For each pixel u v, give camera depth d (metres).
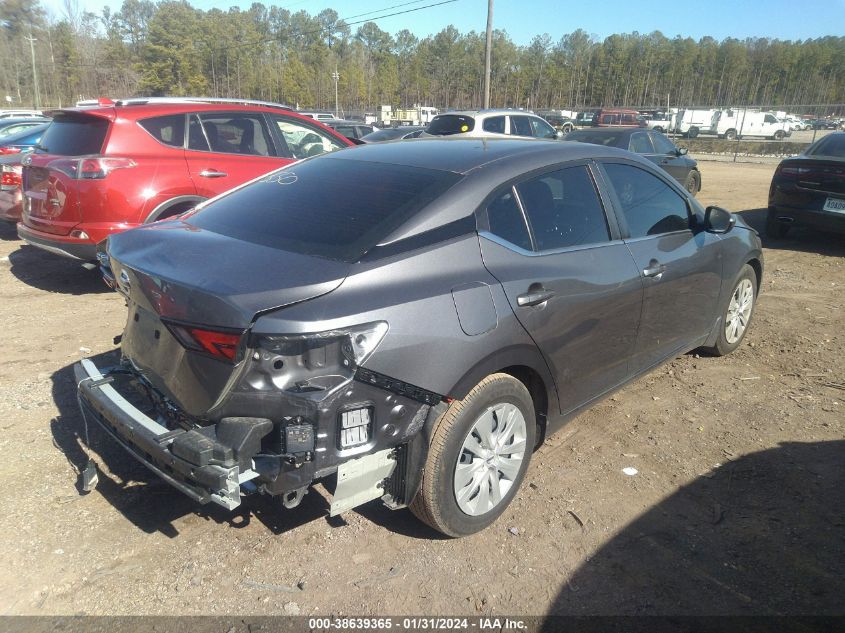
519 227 3.18
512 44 100.62
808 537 3.07
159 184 6.29
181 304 2.54
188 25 73.75
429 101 99.38
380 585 2.76
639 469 3.64
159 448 2.54
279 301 2.41
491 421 2.98
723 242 4.62
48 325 5.70
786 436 4.00
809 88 99.44
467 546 3.01
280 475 2.45
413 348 2.58
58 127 6.68
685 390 4.63
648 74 102.62
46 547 2.93
